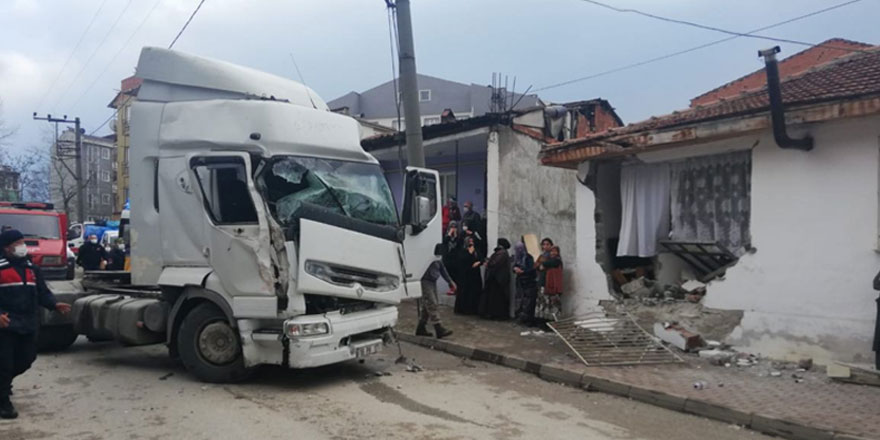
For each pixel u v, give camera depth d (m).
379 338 8.01
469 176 16.11
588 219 11.07
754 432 5.95
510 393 7.27
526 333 10.70
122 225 14.66
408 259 8.66
